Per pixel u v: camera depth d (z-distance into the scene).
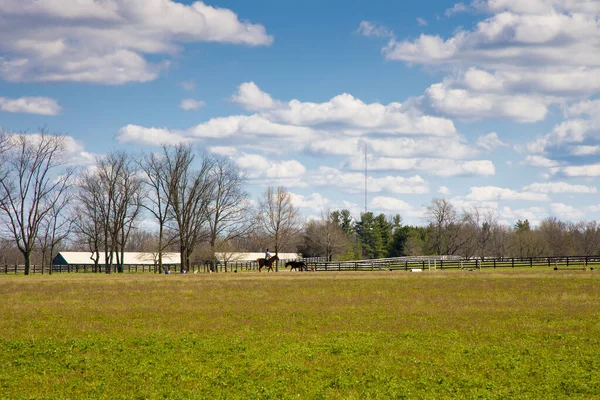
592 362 20.58
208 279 59.62
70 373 19.95
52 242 88.31
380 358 21.44
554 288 42.88
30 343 24.58
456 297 39.16
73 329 27.94
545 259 73.00
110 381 18.88
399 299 38.53
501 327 27.50
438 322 29.09
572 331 26.23
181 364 20.95
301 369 19.95
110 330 27.61
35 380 19.05
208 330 27.47
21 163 81.69
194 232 87.25
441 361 20.98
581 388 17.52
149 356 22.25
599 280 47.31
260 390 17.72
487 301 36.75
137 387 18.22
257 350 22.94
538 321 29.00
